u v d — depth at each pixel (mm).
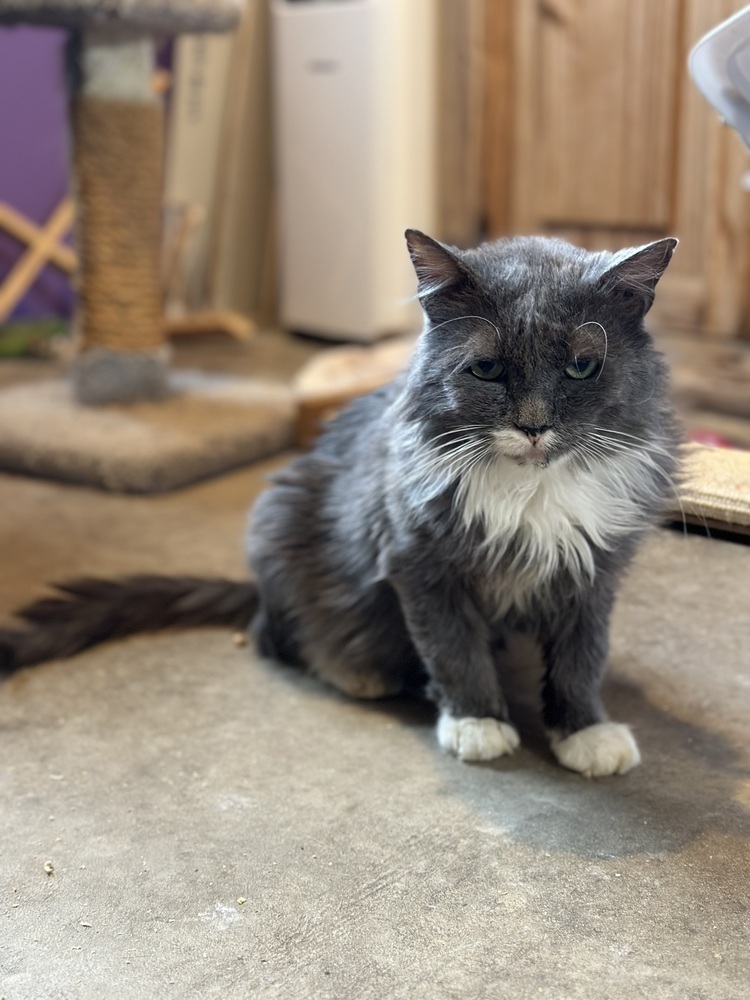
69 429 1291
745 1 1434
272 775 658
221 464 1272
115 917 535
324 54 1806
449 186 1874
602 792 632
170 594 860
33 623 830
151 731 715
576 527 624
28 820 617
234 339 1991
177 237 1928
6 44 1791
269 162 2094
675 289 1641
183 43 1925
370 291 1864
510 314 585
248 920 530
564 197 1725
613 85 1609
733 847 577
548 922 522
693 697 729
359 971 493
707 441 1063
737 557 731
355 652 742
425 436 619
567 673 669
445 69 1812
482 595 662
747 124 638
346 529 717
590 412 594
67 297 1972
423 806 621
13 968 503
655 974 487
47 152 1884
